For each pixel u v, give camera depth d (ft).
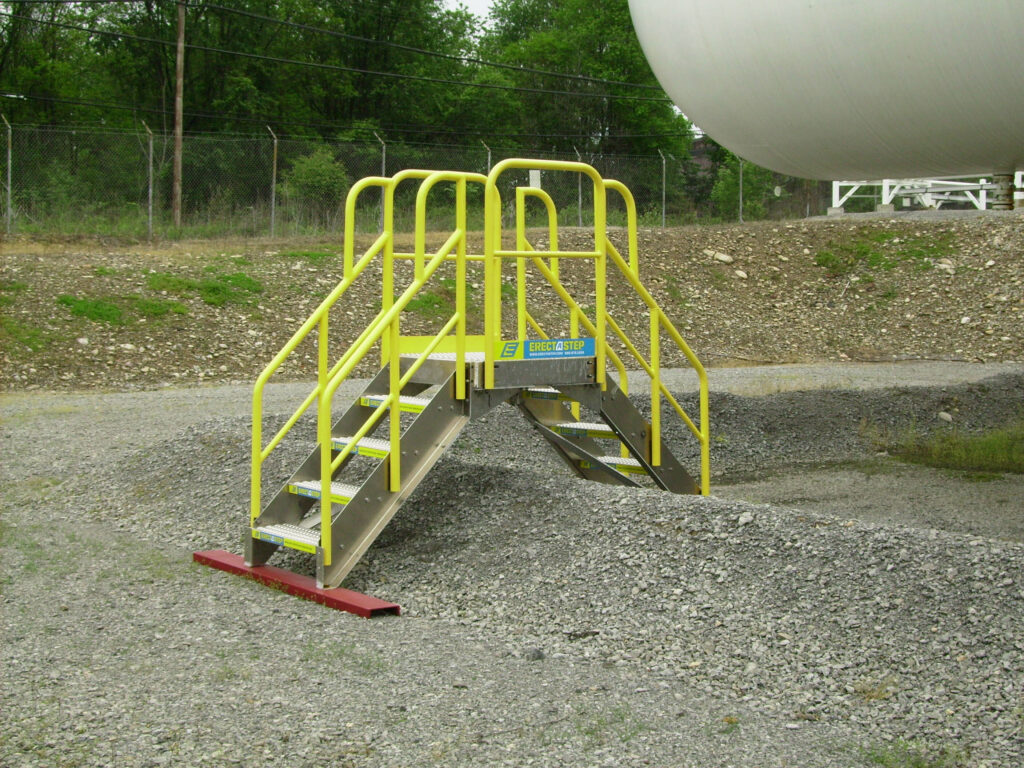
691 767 11.50
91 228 74.64
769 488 31.04
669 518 18.83
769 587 16.43
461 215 20.31
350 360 18.80
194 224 82.38
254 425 19.67
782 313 72.43
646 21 36.11
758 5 30.07
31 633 15.80
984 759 11.91
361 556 18.72
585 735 12.25
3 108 129.39
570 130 159.53
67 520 24.02
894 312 71.36
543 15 193.36
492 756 11.64
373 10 148.15
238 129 136.46
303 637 15.80
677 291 73.26
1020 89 27.63
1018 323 66.59
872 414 41.06
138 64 137.59
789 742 12.28
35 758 11.42
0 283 55.72
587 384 22.11
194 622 16.48
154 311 55.88
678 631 15.69
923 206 111.55
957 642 14.43
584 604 16.92
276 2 142.72
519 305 21.93
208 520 23.12
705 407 24.07
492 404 21.09
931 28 26.96
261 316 58.34
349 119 148.56
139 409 40.75
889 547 16.72
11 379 47.29
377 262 68.74
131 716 12.59
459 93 153.07
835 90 30.04
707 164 198.39
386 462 19.39
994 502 28.63
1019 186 86.12
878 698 13.48
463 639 16.02
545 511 20.25
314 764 11.37
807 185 159.12
